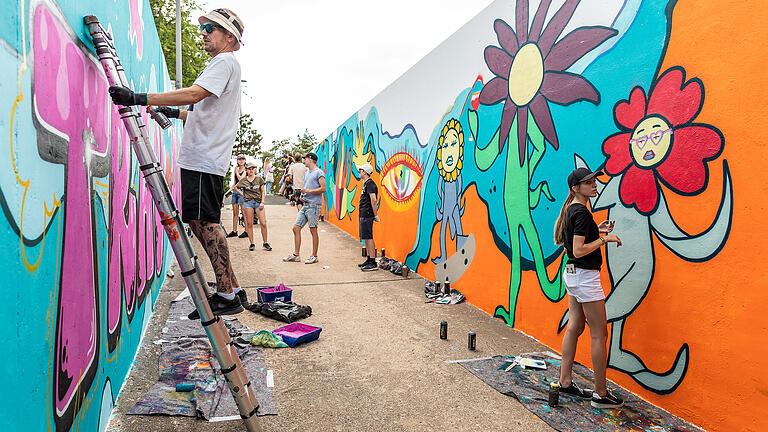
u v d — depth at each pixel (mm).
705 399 3260
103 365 2859
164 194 2676
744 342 3021
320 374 4047
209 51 3549
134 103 2697
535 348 4844
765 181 2928
